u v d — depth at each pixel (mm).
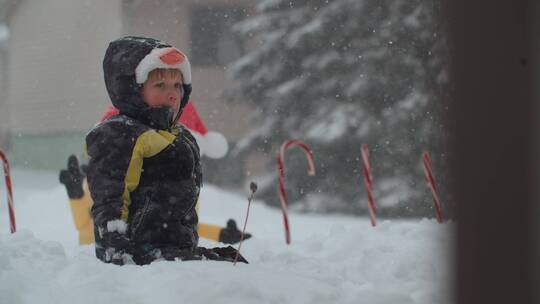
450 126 4219
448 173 4555
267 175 43000
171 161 9211
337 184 40594
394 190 38531
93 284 7785
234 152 44312
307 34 42219
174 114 9641
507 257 4066
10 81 59188
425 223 13914
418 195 38125
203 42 49844
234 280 7582
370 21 41000
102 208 9023
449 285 4355
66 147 54281
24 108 57812
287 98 42906
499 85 4000
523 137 3994
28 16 57125
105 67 9602
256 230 19906
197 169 9711
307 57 43125
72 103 53656
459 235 4191
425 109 38156
